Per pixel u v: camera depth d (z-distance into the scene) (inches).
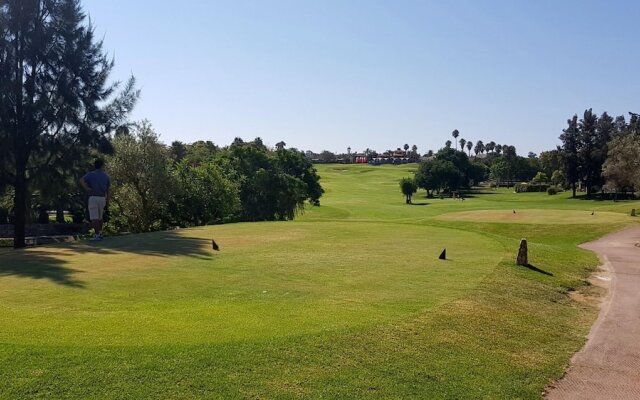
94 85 1050.7
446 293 352.8
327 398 201.5
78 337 236.5
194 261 453.4
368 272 420.8
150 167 1262.3
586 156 3841.0
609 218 1473.9
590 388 241.8
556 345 296.0
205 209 1414.9
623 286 479.8
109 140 1083.9
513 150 5890.8
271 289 351.3
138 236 644.7
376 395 207.8
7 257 464.8
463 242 633.6
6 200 1219.9
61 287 342.6
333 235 676.1
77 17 1030.4
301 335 248.8
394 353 244.4
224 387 201.3
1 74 965.2
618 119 4099.4
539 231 1262.3
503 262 489.4
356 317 284.4
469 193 4638.3
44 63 1004.6
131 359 214.8
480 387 227.3
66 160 1017.5
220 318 275.6
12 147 985.5
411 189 3587.6
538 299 388.2
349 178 5846.5
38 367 205.2
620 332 329.7
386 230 752.3
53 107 1007.0
